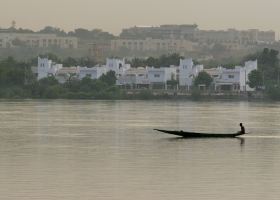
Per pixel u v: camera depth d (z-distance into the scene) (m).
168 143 198.12
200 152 180.50
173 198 129.38
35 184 138.50
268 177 146.38
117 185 138.25
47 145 193.75
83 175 147.12
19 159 167.12
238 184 139.88
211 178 145.00
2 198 128.38
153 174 148.75
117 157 171.12
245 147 191.12
